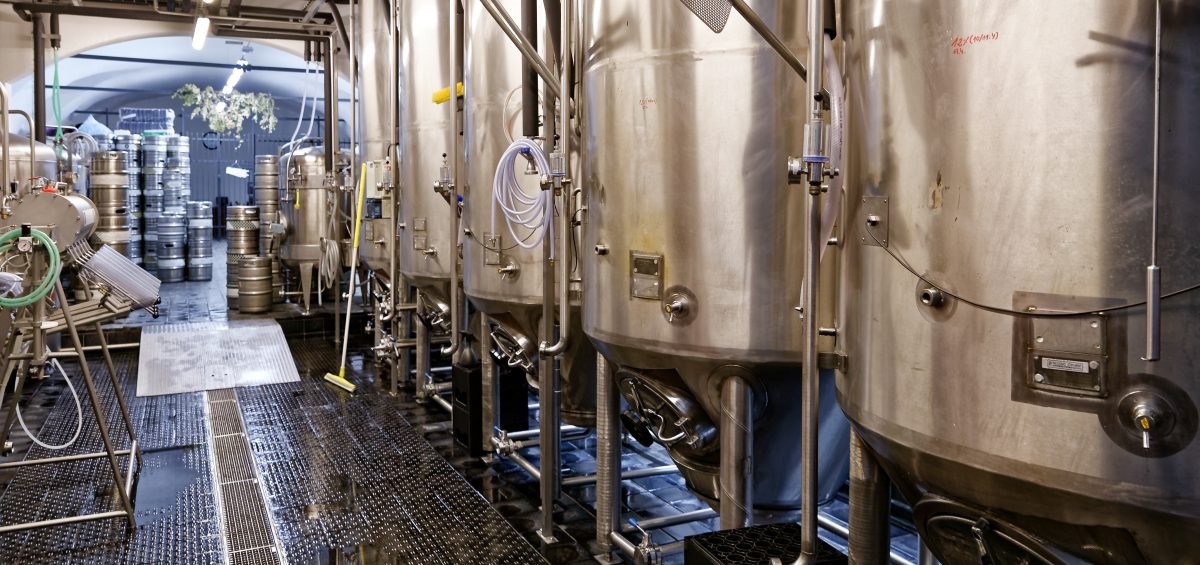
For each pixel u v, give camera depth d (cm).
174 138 1191
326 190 838
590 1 276
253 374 670
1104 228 134
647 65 248
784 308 236
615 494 325
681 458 289
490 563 331
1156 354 127
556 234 352
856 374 181
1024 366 144
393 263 582
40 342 354
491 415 466
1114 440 135
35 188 448
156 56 1491
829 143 188
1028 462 145
